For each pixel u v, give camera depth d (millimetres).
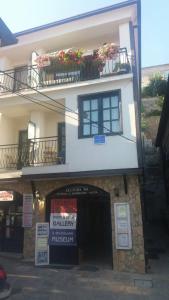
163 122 14203
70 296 6430
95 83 9922
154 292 6766
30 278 7742
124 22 10867
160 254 10930
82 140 9734
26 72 11703
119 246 8781
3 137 11938
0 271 6246
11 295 6371
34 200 10250
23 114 12086
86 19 11133
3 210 11133
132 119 9406
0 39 10250
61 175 9383
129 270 8539
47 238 9578
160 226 15805
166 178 15797
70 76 10688
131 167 9031
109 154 9367
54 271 8500
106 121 9805
